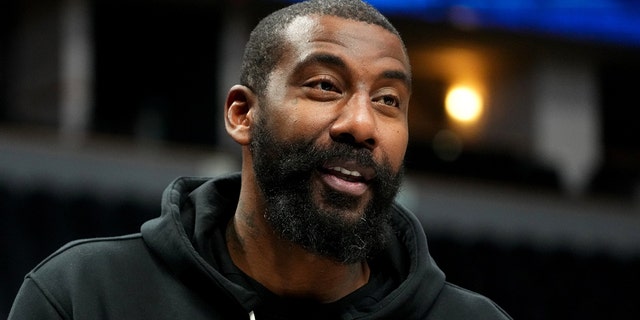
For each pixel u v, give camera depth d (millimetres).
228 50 9797
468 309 2512
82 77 9156
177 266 2334
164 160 8609
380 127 2264
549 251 9617
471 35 10258
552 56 10680
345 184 2213
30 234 7805
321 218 2201
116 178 8367
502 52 10578
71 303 2246
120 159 8445
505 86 10844
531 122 10711
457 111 10805
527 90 10766
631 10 10422
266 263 2375
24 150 8156
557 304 9336
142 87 9555
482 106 10852
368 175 2234
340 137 2219
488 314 2520
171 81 9648
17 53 9094
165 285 2336
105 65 9461
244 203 2400
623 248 9914
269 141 2271
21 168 8102
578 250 9742
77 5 9242
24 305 2248
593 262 9711
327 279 2373
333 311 2410
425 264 2492
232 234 2463
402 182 2373
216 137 9609
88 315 2227
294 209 2225
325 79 2256
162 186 8484
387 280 2539
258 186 2328
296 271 2352
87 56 9211
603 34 10398
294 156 2227
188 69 9711
